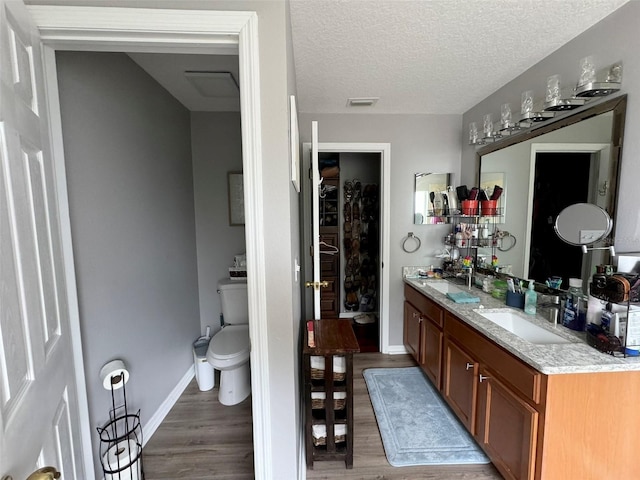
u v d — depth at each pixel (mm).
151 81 1942
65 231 1185
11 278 693
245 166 1062
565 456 1144
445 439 1769
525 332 1648
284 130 1054
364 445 1735
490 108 2279
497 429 1418
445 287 2469
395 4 1265
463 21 1389
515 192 2008
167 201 2139
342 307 3869
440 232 2799
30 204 831
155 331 1943
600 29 1398
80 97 1359
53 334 945
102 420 1471
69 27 958
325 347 1488
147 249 1869
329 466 1591
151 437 1814
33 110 885
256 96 1029
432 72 1909
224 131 2615
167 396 2078
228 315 2508
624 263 1245
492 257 2244
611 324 1207
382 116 2680
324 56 1690
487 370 1509
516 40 1557
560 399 1123
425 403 2107
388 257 2812
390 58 1722
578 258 1524
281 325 1124
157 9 971
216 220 2668
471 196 2250
